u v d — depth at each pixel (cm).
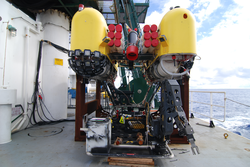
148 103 341
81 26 249
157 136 255
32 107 473
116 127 369
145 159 230
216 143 334
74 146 310
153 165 226
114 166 229
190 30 234
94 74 281
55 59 540
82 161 246
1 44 354
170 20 236
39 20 540
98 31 252
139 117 362
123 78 642
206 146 316
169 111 231
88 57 243
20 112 419
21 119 422
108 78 367
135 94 462
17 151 282
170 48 233
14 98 333
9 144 317
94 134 241
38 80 496
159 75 302
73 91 1248
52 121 513
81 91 353
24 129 432
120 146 261
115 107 374
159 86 338
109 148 254
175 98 211
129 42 304
